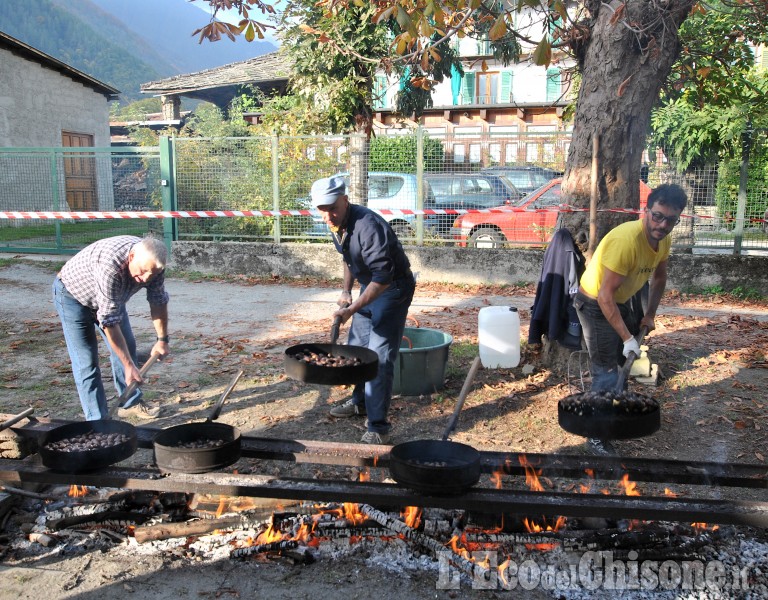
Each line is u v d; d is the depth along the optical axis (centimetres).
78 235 1467
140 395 542
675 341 784
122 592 328
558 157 1152
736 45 916
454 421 398
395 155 1201
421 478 329
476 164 1177
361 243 455
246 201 1268
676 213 397
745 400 592
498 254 1162
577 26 628
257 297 1073
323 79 1233
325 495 338
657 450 497
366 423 543
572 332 606
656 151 1123
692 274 1102
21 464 366
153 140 1902
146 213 1059
